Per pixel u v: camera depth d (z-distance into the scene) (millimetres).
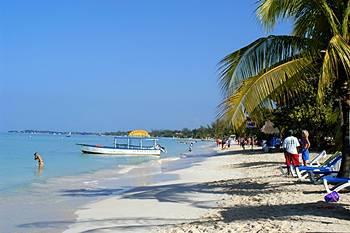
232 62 11836
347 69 11102
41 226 12180
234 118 10578
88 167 37844
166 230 10172
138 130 63406
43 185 23484
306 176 17141
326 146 37875
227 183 19000
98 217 13086
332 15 11766
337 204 11211
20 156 53438
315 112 34469
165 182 23250
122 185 23000
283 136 42219
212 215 11742
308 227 8922
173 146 114875
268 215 10641
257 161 34344
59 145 96438
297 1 12055
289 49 12047
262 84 10984
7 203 16719
